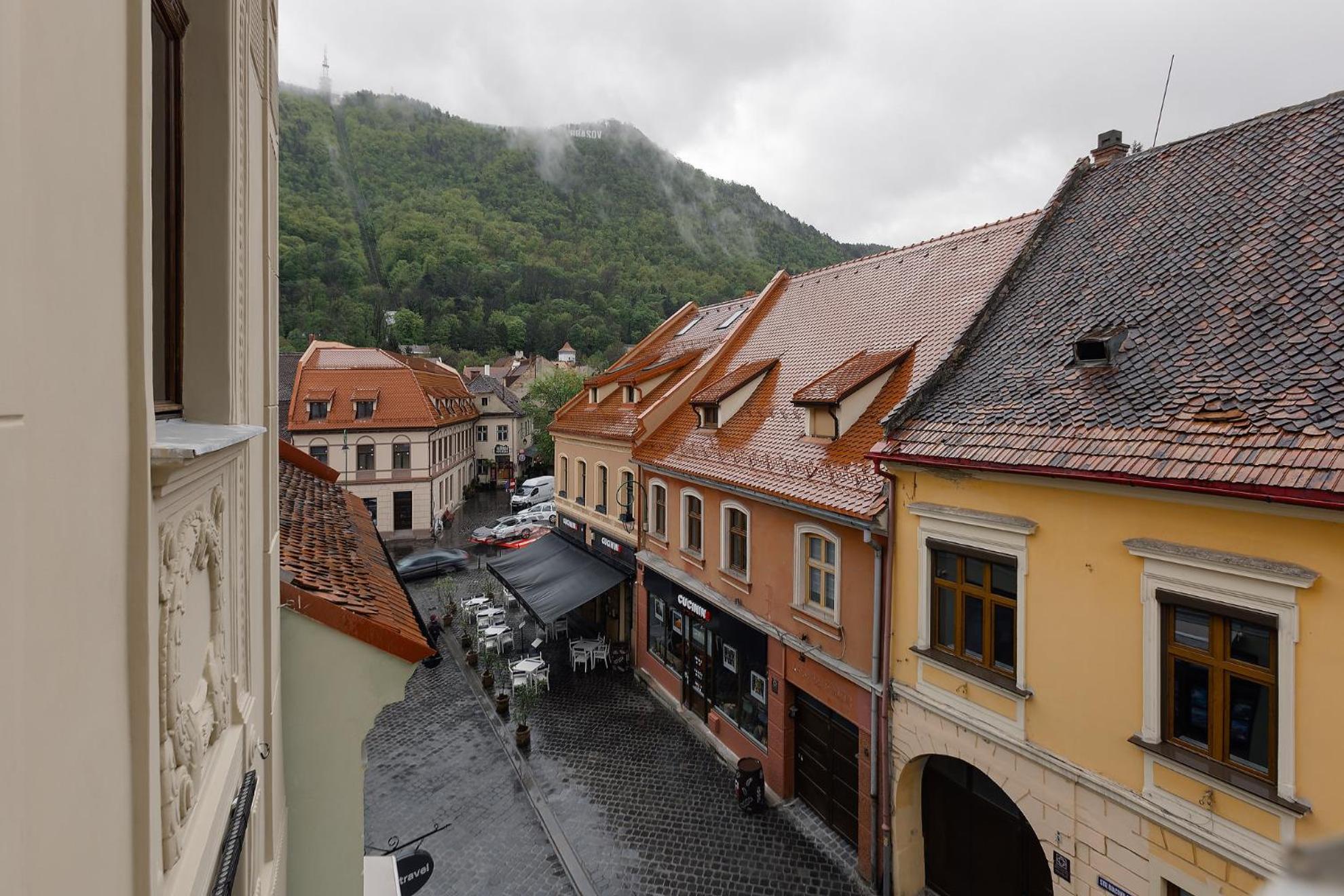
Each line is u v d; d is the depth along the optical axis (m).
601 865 11.95
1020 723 8.67
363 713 6.22
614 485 21.30
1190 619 7.02
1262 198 8.98
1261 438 6.41
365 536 10.16
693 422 18.31
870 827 11.12
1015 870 9.55
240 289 3.96
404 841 12.72
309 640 6.05
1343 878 1.10
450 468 45.88
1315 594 5.96
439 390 48.44
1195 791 6.89
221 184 3.69
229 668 3.86
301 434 37.41
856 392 13.12
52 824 1.49
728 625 15.07
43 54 1.44
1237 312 7.90
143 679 2.05
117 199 1.91
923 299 14.97
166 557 2.52
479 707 18.06
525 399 63.25
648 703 18.20
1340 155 8.57
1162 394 7.66
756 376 17.20
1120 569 7.50
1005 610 8.97
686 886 11.41
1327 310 7.13
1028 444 8.39
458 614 25.09
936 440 9.61
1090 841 7.86
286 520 8.87
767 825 12.91
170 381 3.59
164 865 2.48
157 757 2.19
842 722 12.24
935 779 10.68
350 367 41.56
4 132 1.24
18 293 1.31
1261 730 6.48
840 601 11.74
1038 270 11.30
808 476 12.74
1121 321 8.99
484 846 12.59
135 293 2.01
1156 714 7.19
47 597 1.46
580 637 23.08
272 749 5.04
